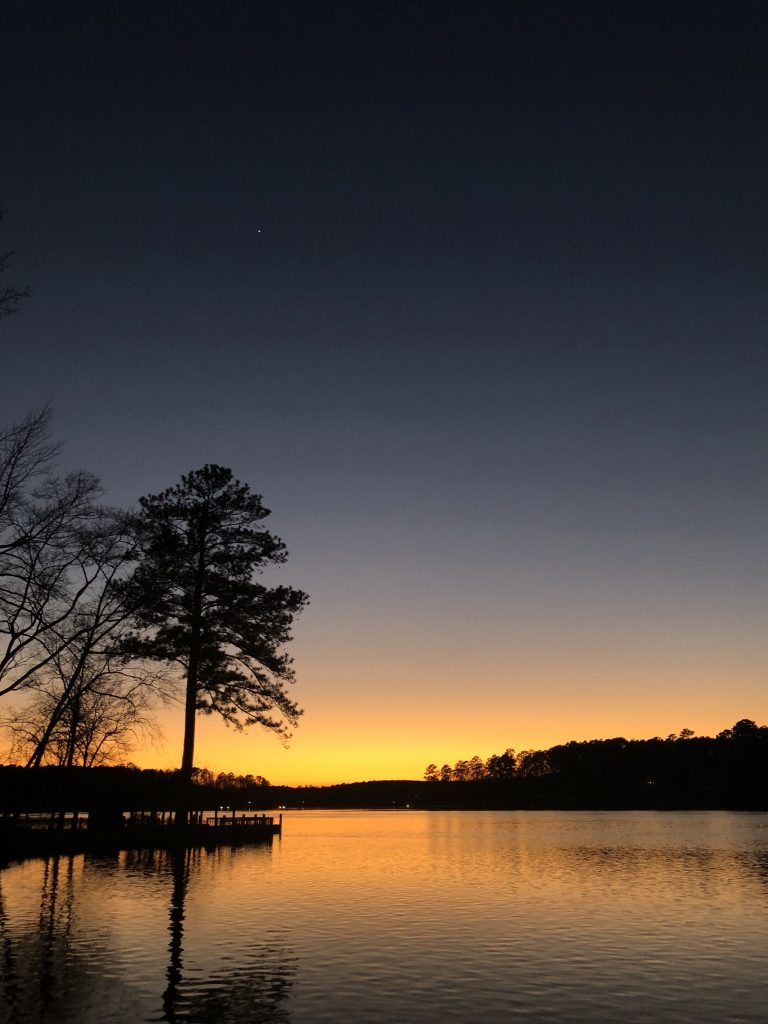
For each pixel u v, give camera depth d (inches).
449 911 1056.2
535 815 6875.0
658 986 657.0
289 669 1873.8
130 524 1302.9
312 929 905.5
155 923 935.0
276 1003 600.7
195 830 2106.3
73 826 2046.0
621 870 1674.5
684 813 6510.8
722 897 1220.5
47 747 1919.3
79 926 913.5
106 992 629.9
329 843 2706.7
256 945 812.0
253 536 1904.5
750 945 829.8
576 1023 556.4
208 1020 558.9
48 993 626.5
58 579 1084.5
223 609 1867.6
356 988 644.7
